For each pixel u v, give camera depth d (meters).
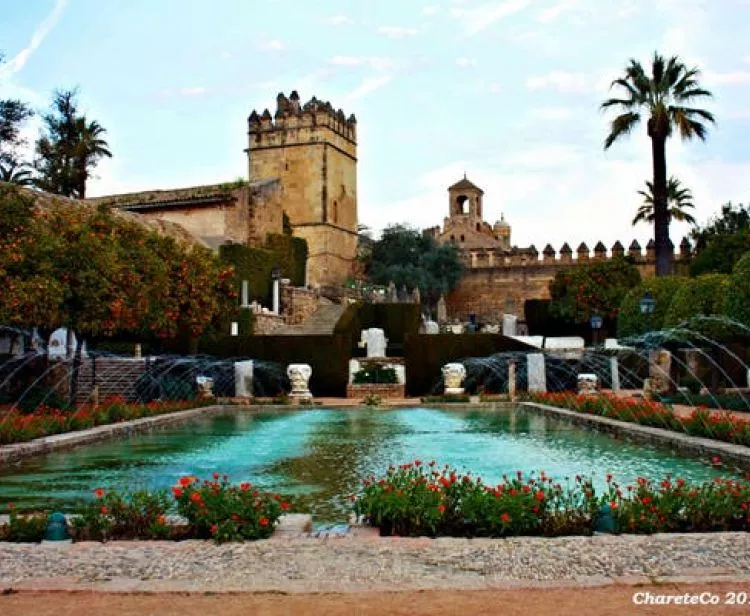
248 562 6.01
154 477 11.66
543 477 8.06
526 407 24.81
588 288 48.50
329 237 65.94
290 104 66.69
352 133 72.06
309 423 21.08
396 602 5.05
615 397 21.81
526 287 64.56
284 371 32.38
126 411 18.89
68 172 58.78
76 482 11.23
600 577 5.50
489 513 6.92
